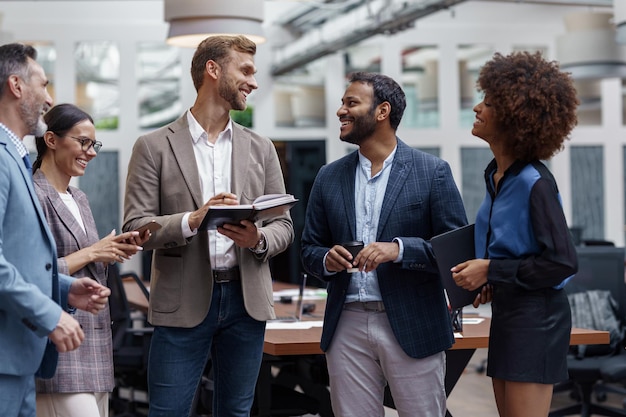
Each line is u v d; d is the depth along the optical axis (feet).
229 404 11.07
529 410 9.43
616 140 39.65
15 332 8.55
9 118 8.86
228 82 10.91
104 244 10.21
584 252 19.70
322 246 11.63
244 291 10.78
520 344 9.36
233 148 11.16
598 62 27.25
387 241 11.00
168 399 10.77
